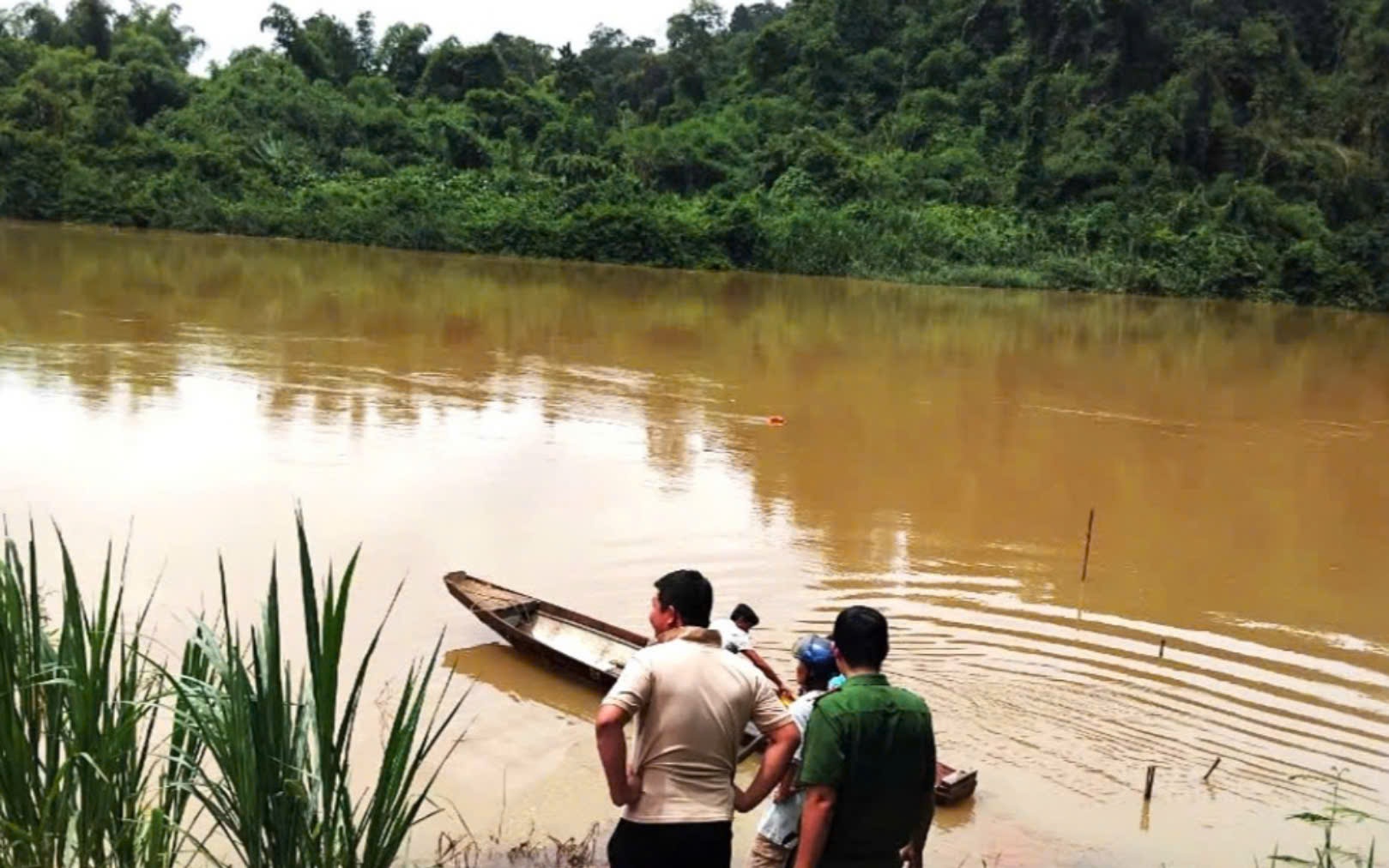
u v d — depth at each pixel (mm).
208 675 3570
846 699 3330
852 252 40688
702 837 3377
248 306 23109
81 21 53062
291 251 35656
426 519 10250
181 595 8039
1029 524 11383
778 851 4223
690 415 15500
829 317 27484
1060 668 7793
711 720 3432
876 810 3320
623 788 3330
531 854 5199
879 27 58469
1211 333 29219
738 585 9117
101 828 3318
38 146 40375
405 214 40094
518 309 25516
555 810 5691
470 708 6730
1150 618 8898
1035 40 52000
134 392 14555
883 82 55812
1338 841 5785
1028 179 45344
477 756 6188
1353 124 47375
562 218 41281
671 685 3428
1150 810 6016
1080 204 44438
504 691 6984
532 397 16062
